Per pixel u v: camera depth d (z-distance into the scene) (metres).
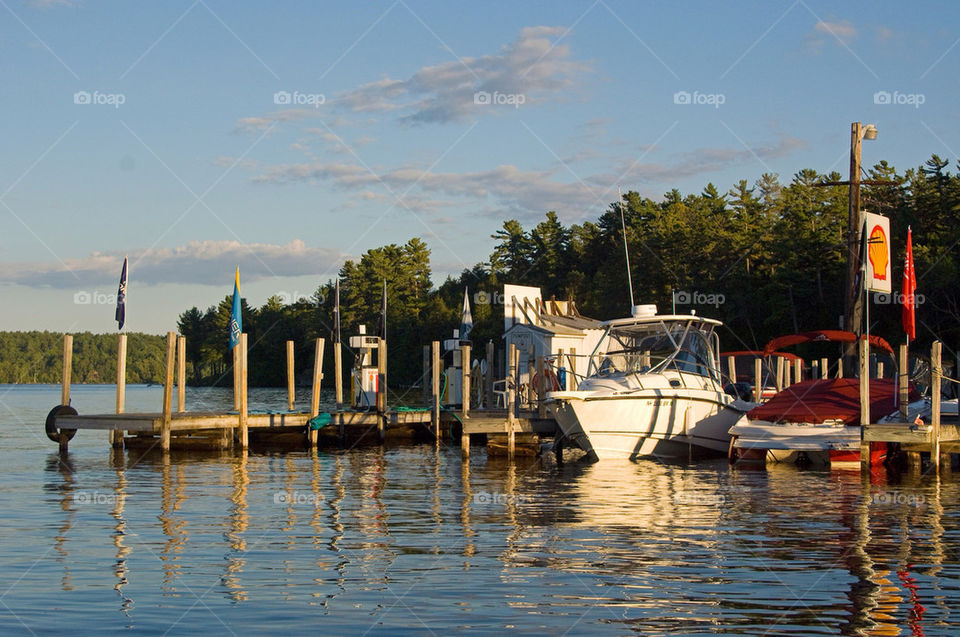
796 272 59.47
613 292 75.38
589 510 16.45
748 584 11.17
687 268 69.38
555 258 95.50
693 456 25.66
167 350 25.61
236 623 9.73
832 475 21.84
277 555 12.72
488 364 33.78
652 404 24.33
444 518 15.63
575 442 25.11
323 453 27.09
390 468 23.12
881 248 29.44
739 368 46.09
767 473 22.20
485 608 10.22
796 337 29.22
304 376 103.00
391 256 97.88
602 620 9.80
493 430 25.12
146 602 10.46
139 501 17.44
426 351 41.31
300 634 9.39
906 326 25.33
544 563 12.23
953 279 51.50
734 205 78.75
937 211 60.25
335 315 33.31
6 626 9.62
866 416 21.36
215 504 17.11
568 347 34.69
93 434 34.41
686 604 10.36
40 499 17.69
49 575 11.61
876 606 10.28
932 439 20.78
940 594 10.74
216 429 27.30
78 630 9.51
